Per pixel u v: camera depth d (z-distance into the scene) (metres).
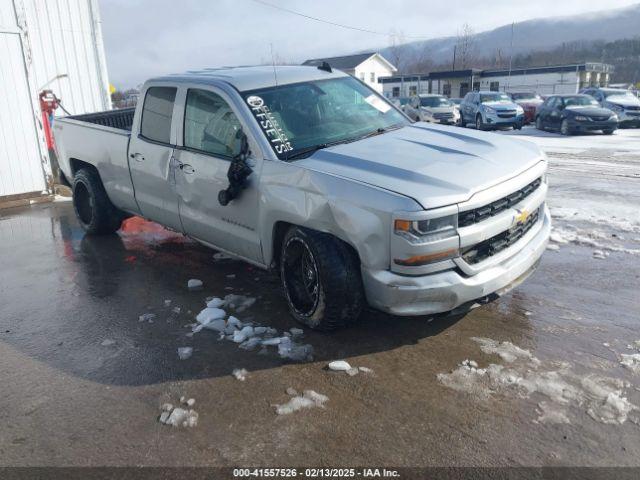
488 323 4.07
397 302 3.49
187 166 4.77
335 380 3.41
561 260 5.32
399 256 3.40
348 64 57.47
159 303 4.73
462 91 56.03
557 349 3.66
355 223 3.52
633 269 5.02
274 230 4.12
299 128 4.40
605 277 4.86
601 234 6.08
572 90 50.38
